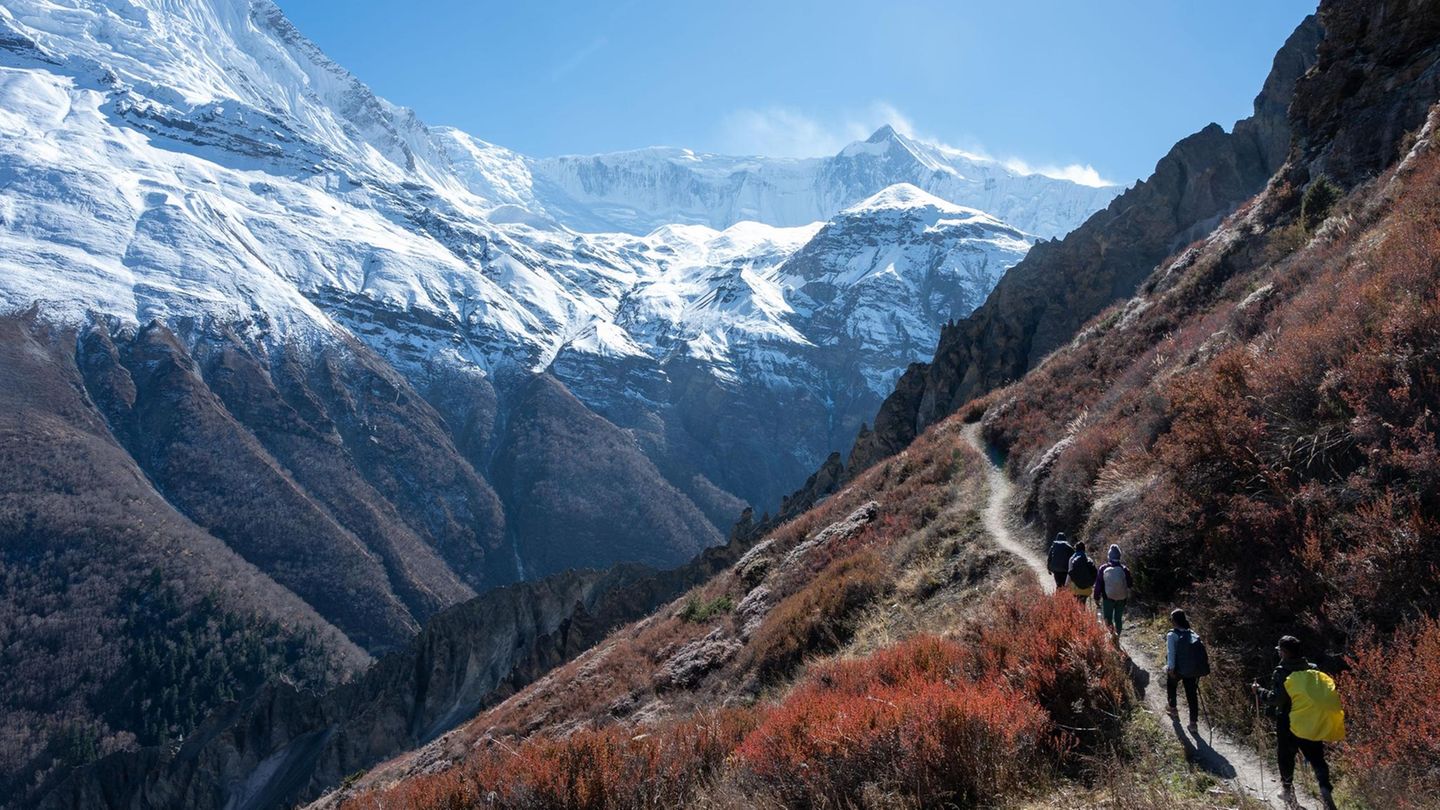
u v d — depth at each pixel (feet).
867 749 31.53
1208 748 30.35
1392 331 39.06
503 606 283.59
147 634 566.77
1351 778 26.45
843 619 68.08
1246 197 170.40
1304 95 110.83
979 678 37.58
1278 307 63.05
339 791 138.92
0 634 540.11
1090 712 33.47
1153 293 119.24
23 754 461.37
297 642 599.57
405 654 285.02
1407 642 27.99
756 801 32.42
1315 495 36.83
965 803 29.17
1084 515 59.62
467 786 42.14
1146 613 43.14
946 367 192.75
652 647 100.53
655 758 39.06
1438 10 95.30
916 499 93.56
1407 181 63.52
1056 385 108.78
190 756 284.20
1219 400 47.98
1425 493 32.63
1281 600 34.24
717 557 213.05
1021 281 194.70
